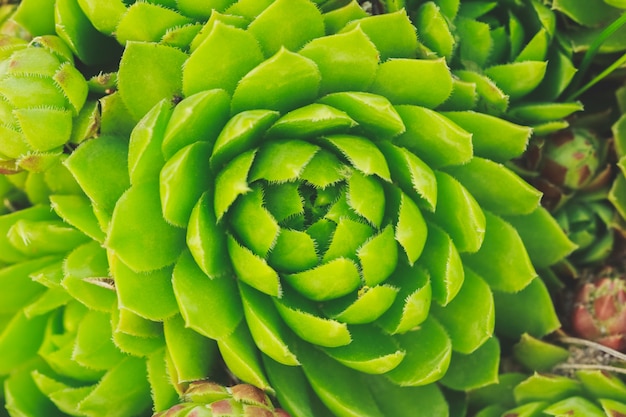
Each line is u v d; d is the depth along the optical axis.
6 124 0.24
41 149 0.25
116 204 0.23
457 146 0.25
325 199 0.24
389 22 0.25
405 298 0.25
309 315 0.24
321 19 0.25
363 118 0.24
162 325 0.25
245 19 0.25
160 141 0.23
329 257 0.24
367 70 0.24
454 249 0.24
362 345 0.25
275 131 0.24
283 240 0.24
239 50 0.24
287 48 0.25
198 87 0.24
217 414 0.24
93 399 0.25
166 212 0.23
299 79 0.24
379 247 0.24
